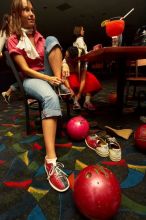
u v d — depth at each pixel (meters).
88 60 2.42
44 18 8.69
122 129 1.87
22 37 1.57
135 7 7.70
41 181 1.14
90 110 2.71
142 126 1.47
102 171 0.85
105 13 8.30
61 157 1.39
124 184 1.08
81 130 1.61
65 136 1.76
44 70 1.66
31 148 1.56
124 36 12.07
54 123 1.23
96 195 0.77
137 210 0.90
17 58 1.54
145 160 1.33
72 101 2.68
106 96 4.01
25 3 1.54
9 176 1.19
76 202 0.84
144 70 3.99
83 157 1.39
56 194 1.02
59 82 1.43
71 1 7.09
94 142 1.51
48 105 1.23
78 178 0.86
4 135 1.87
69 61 2.62
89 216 0.80
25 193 1.04
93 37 12.73
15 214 0.90
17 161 1.37
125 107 2.84
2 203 0.97
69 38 12.36
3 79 5.36
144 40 2.01
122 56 2.00
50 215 0.89
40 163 1.33
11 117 2.55
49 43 1.52
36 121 2.13
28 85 1.46
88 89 2.70
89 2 7.22
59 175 1.08
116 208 0.79
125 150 1.48
